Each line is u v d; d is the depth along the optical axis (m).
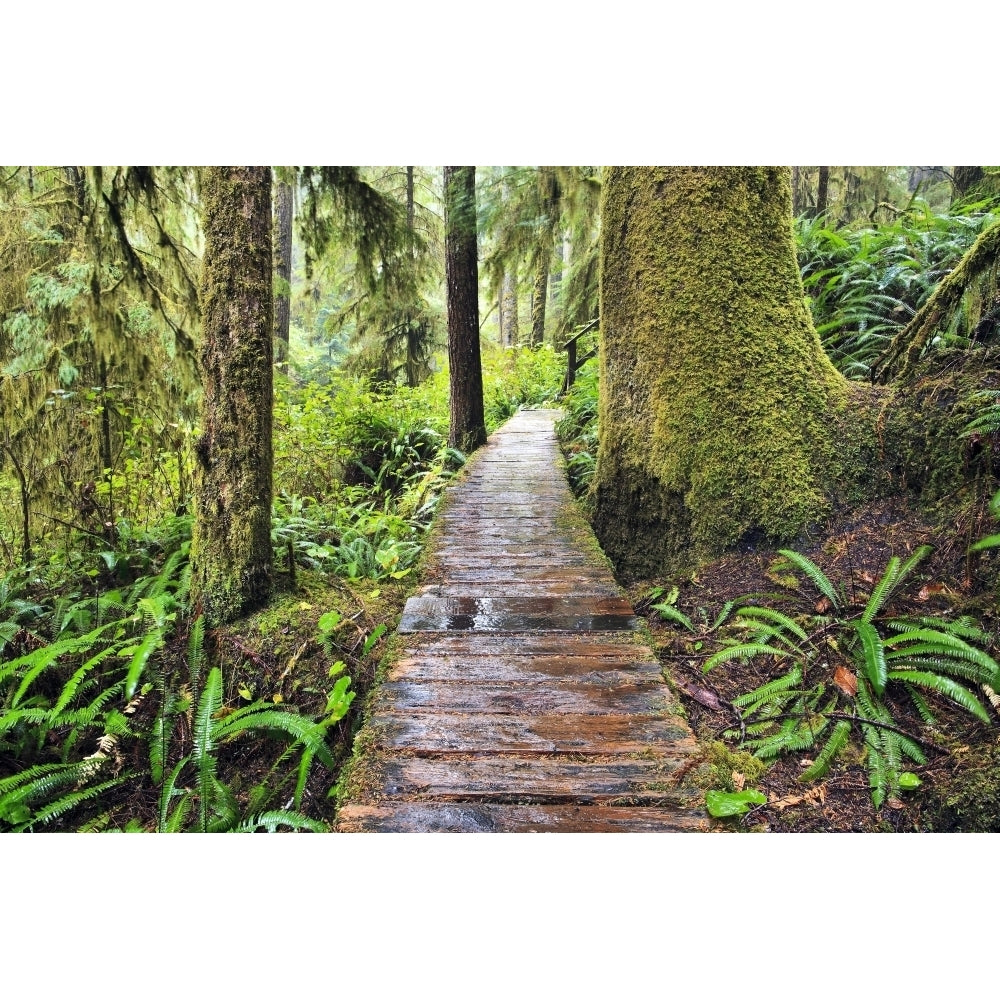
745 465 3.89
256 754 3.39
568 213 8.66
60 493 5.93
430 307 13.38
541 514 5.43
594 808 2.06
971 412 3.31
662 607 3.61
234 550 3.92
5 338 5.99
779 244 4.09
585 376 9.97
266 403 3.97
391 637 3.20
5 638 3.94
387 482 9.98
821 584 3.22
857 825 2.23
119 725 3.29
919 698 2.63
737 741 2.65
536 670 2.85
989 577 2.93
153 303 6.05
